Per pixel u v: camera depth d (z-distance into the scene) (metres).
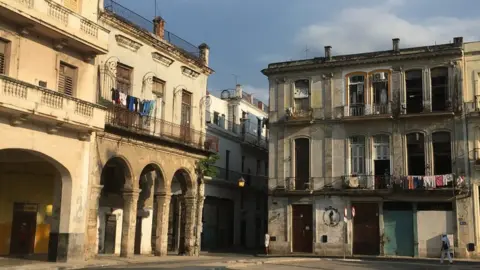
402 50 36.00
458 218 33.34
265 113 56.31
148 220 31.08
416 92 35.75
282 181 38.28
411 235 34.56
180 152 30.64
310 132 38.03
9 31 19.97
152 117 28.30
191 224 31.75
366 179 35.78
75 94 23.25
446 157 34.50
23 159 23.38
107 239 29.16
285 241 37.47
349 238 35.81
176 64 31.45
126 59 27.25
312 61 38.53
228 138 44.75
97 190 24.41
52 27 20.78
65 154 22.33
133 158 26.72
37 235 26.42
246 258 30.48
